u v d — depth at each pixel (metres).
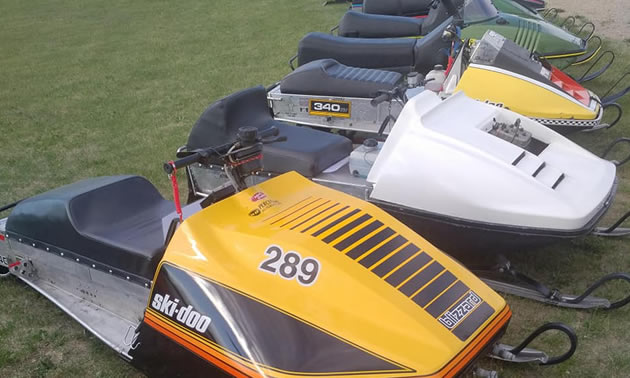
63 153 6.43
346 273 2.46
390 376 2.17
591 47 9.68
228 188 3.02
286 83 5.51
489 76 5.31
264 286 2.44
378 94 4.44
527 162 3.51
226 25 13.69
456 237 3.51
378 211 2.93
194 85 8.99
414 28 8.00
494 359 3.12
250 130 2.86
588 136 6.27
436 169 3.48
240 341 2.34
